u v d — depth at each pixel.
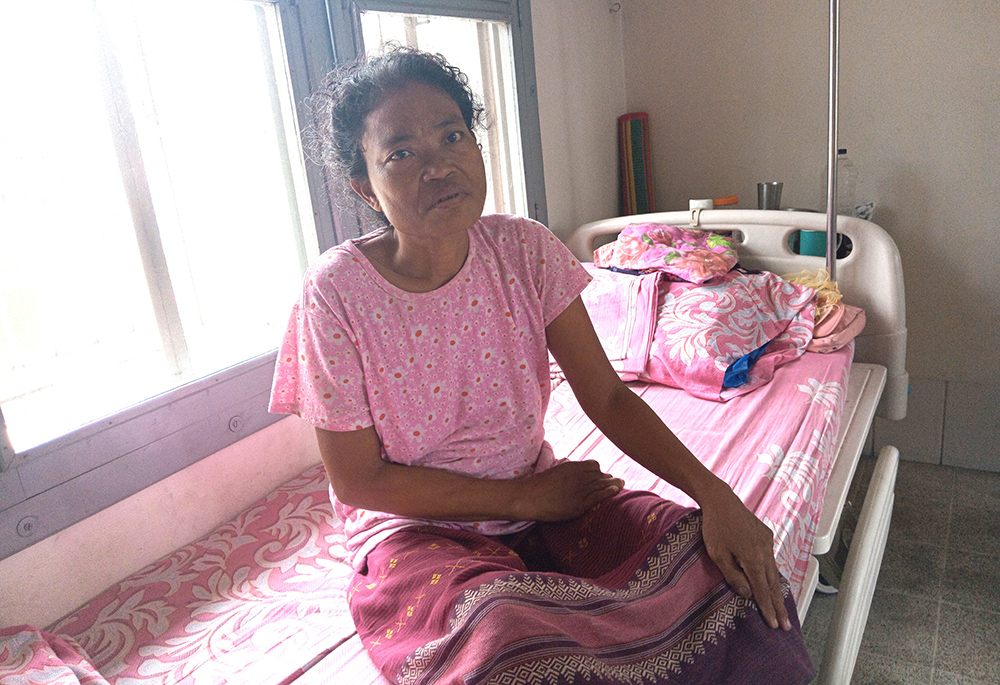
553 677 0.78
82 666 1.16
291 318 1.12
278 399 1.16
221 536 1.58
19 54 1.29
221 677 1.14
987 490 2.75
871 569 1.47
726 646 0.93
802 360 2.17
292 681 1.11
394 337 1.10
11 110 1.28
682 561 1.00
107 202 1.44
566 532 1.19
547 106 2.74
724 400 1.98
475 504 1.17
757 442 1.71
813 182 2.99
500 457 1.24
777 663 0.95
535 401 1.23
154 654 1.22
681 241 2.49
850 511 2.21
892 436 3.06
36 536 1.31
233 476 1.70
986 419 2.86
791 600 1.00
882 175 2.86
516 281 1.19
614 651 0.86
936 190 2.77
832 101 2.13
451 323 1.13
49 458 1.33
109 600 1.39
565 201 2.92
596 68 3.06
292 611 1.30
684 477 1.13
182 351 1.59
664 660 0.89
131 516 1.48
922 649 2.00
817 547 1.43
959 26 2.59
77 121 1.38
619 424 1.24
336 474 1.14
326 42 1.84
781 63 2.94
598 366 1.27
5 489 1.27
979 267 2.75
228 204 1.68
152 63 1.50
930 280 2.86
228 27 1.65
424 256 1.10
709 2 3.02
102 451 1.41
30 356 1.33
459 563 1.00
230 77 1.66
